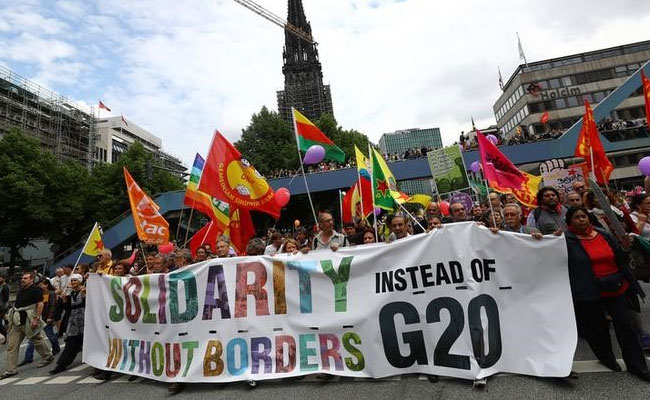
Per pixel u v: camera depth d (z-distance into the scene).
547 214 4.77
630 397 3.04
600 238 3.60
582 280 3.55
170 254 6.57
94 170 34.12
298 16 103.44
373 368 3.89
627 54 50.09
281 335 4.26
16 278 24.97
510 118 58.25
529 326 3.63
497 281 3.80
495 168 5.98
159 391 4.28
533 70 52.84
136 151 34.72
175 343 4.51
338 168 26.22
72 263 21.12
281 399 3.67
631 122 24.14
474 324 3.69
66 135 51.66
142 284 4.93
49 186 26.83
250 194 6.66
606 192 6.23
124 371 4.76
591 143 6.88
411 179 24.52
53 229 27.36
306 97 98.19
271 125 39.12
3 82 43.47
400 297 4.04
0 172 24.45
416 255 4.10
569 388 3.28
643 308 5.37
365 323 4.04
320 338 4.14
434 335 3.82
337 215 33.16
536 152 23.62
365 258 4.26
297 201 30.33
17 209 24.59
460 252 3.95
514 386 3.39
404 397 3.43
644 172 6.65
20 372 5.96
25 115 45.56
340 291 4.23
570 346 3.42
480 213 6.81
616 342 4.54
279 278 4.45
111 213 30.83
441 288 3.93
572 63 52.16
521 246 3.81
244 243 7.74
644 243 3.55
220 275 4.62
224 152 6.67
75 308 5.76
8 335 5.91
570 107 50.09
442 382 3.66
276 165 36.59
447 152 8.98
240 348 4.30
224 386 4.22
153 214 7.83
